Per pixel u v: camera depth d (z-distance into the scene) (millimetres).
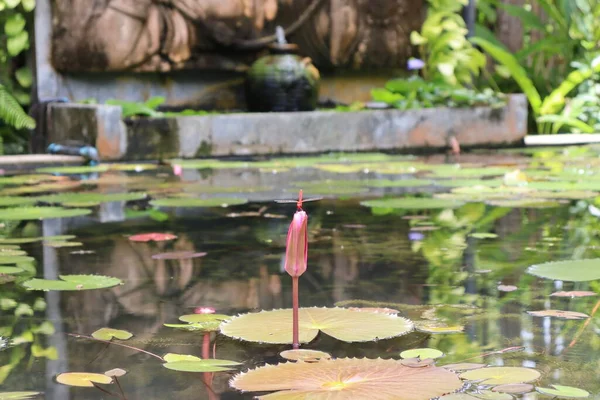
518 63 11695
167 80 9594
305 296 2807
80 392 1850
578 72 11156
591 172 6840
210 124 8586
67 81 9086
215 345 2209
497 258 3436
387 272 3186
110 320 2500
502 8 12352
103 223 4453
